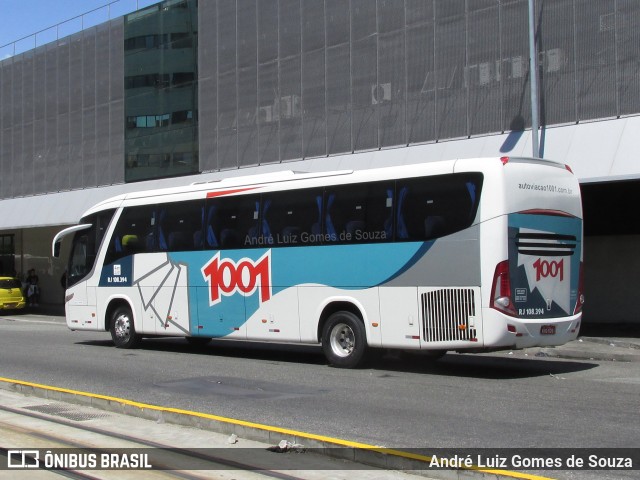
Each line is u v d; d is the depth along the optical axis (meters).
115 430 9.01
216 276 16.42
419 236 13.19
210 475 7.04
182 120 31.41
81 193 35.78
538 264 12.79
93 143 35.69
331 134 25.22
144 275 18.00
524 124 20.42
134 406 9.89
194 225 17.02
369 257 13.84
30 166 39.34
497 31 21.16
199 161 30.39
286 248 15.16
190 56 31.12
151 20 32.84
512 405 10.38
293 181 15.27
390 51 23.62
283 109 26.98
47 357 16.81
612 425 8.95
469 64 21.72
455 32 22.06
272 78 27.44
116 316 18.73
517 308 12.41
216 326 16.38
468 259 12.53
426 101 22.64
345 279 14.18
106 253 18.95
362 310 13.92
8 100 40.88
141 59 33.25
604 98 18.94
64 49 37.34
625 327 21.67
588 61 19.33
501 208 12.34
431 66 22.58
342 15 25.06
